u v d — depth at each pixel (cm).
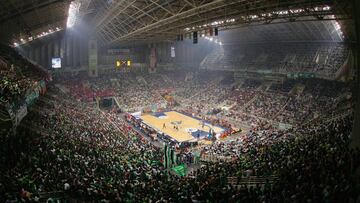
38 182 1844
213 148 4494
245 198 1592
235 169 2659
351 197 1434
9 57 4956
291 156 2436
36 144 2608
